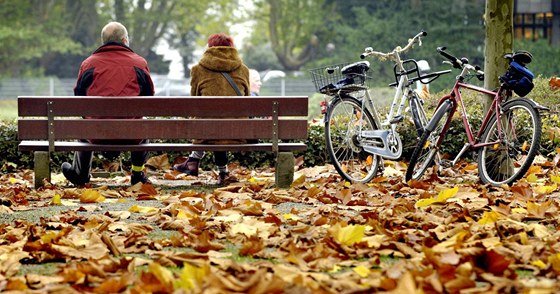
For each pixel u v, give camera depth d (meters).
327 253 7.44
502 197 11.13
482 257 6.95
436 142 13.27
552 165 15.18
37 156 13.14
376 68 73.50
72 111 13.09
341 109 13.88
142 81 13.73
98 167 17.02
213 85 13.98
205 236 8.12
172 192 12.56
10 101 75.62
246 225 8.84
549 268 6.91
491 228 8.58
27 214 10.45
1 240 8.38
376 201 11.05
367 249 7.72
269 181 13.83
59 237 8.06
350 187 12.33
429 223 8.95
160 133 13.16
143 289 6.04
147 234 8.94
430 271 6.51
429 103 19.22
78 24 87.06
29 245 7.73
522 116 13.28
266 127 13.23
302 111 13.21
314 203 11.18
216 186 13.65
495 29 13.62
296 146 13.32
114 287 6.25
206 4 88.25
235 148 13.25
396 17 74.50
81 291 6.22
